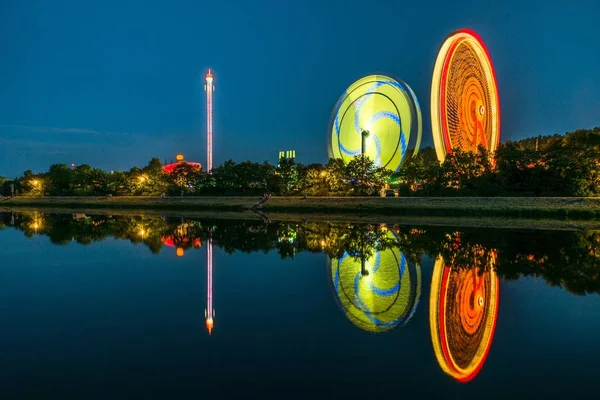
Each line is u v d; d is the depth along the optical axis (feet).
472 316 67.10
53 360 49.60
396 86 386.93
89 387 43.06
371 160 374.63
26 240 158.92
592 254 121.08
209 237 168.45
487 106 382.01
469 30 347.77
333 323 63.00
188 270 101.96
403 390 42.88
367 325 62.39
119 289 83.30
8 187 586.04
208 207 370.94
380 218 263.08
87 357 50.42
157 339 56.29
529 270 100.01
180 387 43.14
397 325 62.69
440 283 88.43
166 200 409.69
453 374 46.32
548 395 41.81
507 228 195.00
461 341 56.18
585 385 43.86
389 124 391.65
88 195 481.46
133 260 115.34
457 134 345.92
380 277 94.43
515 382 44.65
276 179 398.21
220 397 41.22
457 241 151.43
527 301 74.38
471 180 299.17
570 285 85.51
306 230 195.83
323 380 44.88
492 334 58.80
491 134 387.14
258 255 123.44
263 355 51.31
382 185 352.08
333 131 439.63
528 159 283.79
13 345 54.19
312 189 363.76
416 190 323.57
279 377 45.60
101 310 69.00
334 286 85.97
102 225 225.97
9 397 40.98
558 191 268.62
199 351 52.34
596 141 296.92
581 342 55.67
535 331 59.88
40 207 441.27
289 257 120.16
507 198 264.93
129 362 49.03
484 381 44.86
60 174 508.94
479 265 106.52
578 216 237.04
